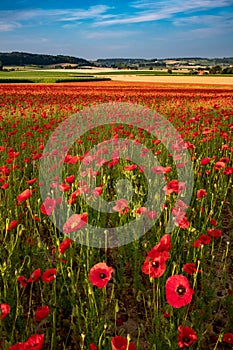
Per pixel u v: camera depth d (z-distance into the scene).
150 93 26.20
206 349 2.90
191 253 3.76
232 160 7.21
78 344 2.85
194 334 2.01
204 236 2.97
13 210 4.56
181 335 2.02
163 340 2.64
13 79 52.47
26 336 2.88
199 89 33.12
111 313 3.26
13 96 20.80
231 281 3.77
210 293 3.31
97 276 2.24
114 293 3.57
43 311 2.22
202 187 5.51
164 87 38.69
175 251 3.56
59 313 3.20
